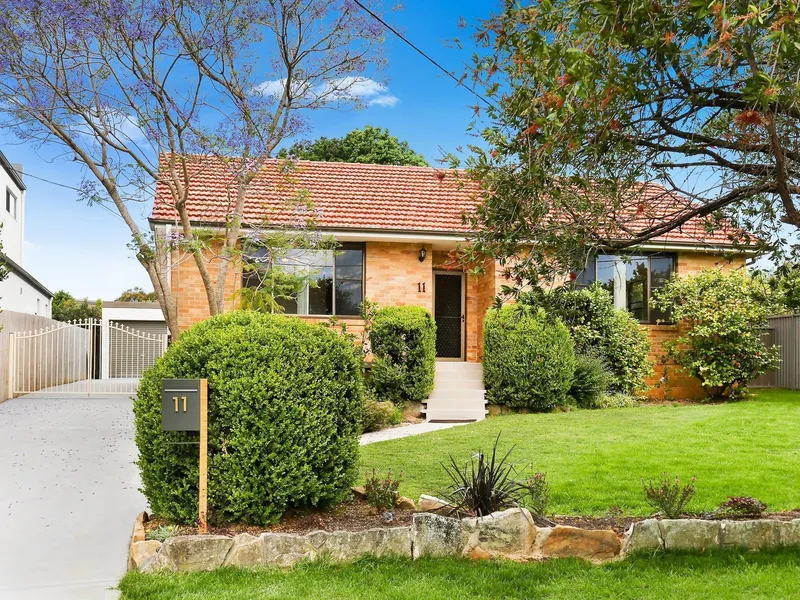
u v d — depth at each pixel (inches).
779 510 268.2
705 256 660.7
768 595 186.9
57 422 501.7
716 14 139.8
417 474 343.0
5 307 884.6
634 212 258.4
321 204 634.8
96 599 191.6
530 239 229.9
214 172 622.8
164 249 430.6
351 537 219.1
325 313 614.2
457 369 616.4
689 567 209.8
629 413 531.8
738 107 199.8
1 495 300.7
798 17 140.7
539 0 186.2
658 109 201.6
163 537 221.9
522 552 223.9
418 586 194.1
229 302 576.1
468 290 680.4
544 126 184.9
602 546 223.8
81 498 298.7
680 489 270.4
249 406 235.1
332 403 251.9
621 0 163.6
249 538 213.2
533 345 558.3
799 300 245.6
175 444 234.8
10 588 200.2
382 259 624.4
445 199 684.1
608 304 612.7
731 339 610.5
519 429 464.8
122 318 1103.0
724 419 476.1
